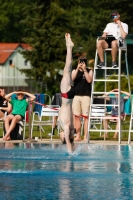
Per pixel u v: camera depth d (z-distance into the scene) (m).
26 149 23.25
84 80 27.61
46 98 73.38
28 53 81.56
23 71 83.12
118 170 16.80
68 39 20.44
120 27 26.78
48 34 79.75
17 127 28.80
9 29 136.50
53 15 79.56
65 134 20.80
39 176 15.59
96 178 15.26
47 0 79.75
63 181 14.78
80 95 27.55
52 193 13.13
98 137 30.47
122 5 87.38
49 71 80.44
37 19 80.06
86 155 20.81
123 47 27.03
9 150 22.84
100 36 27.20
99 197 12.66
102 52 27.16
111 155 20.81
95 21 88.62
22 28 135.62
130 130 26.64
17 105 28.92
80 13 103.56
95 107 29.92
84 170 16.78
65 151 22.30
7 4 135.25
